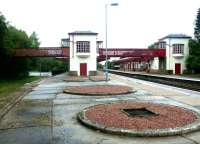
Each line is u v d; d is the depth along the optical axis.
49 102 14.68
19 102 14.84
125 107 12.17
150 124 8.78
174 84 29.77
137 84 27.53
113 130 8.14
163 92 19.33
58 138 7.79
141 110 11.59
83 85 26.09
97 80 34.31
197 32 69.69
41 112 11.70
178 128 8.21
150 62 80.06
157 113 10.62
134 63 107.81
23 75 59.91
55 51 53.75
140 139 7.65
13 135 8.12
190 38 64.94
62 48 53.88
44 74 73.69
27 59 60.84
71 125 9.32
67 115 11.01
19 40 55.59
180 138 7.71
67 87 23.19
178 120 9.34
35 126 9.20
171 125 8.63
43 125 9.34
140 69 97.06
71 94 18.31
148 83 29.36
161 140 7.53
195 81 26.27
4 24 43.25
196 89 22.70
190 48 63.69
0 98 16.95
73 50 51.94
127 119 9.53
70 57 52.03
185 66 65.12
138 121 9.22
